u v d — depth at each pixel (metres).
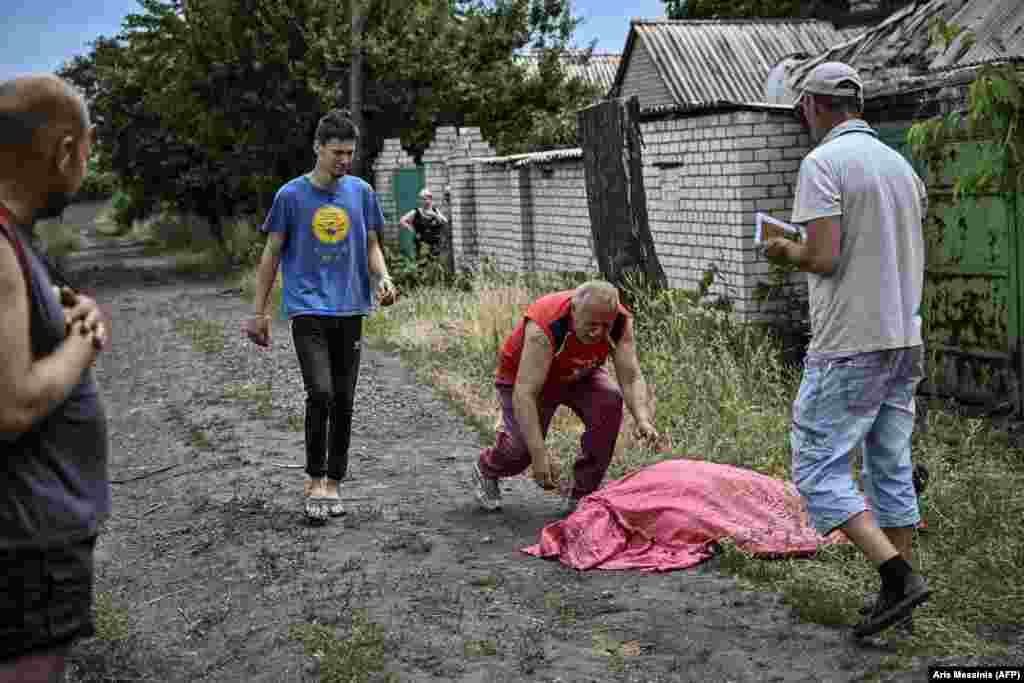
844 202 3.82
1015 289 6.89
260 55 21.80
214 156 25.62
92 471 2.48
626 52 27.53
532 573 4.90
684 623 4.23
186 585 5.08
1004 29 8.62
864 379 3.86
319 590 4.80
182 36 23.16
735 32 26.17
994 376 7.12
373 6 20.89
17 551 2.31
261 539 5.62
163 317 18.11
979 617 4.06
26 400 2.24
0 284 2.23
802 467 3.96
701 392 7.40
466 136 17.62
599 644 4.08
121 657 4.20
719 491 5.19
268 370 11.51
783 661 3.81
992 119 5.98
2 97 2.39
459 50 22.20
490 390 9.34
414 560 5.16
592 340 5.22
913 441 6.35
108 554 5.69
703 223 10.20
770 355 8.14
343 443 5.97
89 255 39.62
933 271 7.59
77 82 38.56
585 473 5.65
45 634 2.38
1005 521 4.98
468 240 17.75
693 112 10.05
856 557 4.79
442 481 6.71
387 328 13.37
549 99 23.09
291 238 5.81
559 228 14.34
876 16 26.12
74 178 2.48
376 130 22.42
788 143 9.50
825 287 3.90
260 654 4.18
